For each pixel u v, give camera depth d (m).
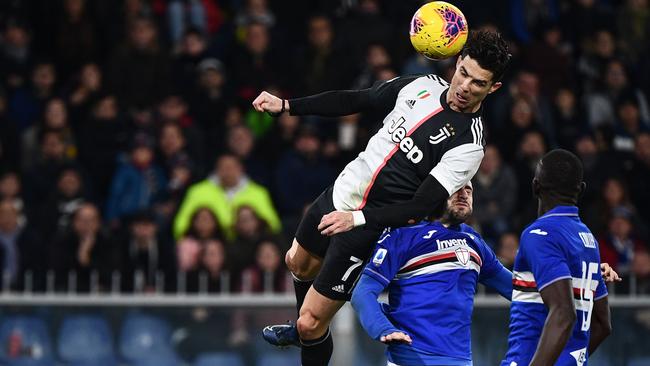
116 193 38.66
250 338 30.39
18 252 34.44
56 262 33.88
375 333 18.56
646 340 29.55
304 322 19.22
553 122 42.91
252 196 37.28
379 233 18.50
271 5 48.31
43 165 39.41
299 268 19.58
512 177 38.72
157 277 32.47
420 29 17.80
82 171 39.56
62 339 30.19
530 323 18.72
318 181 39.41
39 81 42.88
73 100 42.03
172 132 39.53
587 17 47.50
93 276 32.66
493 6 46.88
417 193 17.64
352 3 44.56
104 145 40.47
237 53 43.47
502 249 34.25
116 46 43.81
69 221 35.50
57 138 39.53
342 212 17.34
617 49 47.12
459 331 19.78
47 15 44.75
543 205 18.95
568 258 18.38
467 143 17.88
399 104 18.33
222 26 45.91
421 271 19.67
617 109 44.44
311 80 42.62
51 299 30.30
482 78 17.59
